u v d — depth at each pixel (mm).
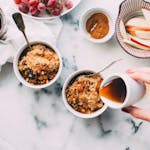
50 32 995
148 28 983
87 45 1001
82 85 946
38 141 986
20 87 994
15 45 986
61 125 986
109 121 986
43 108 990
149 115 848
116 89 854
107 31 995
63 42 1005
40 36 994
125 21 999
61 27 1002
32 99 992
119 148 983
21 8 995
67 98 952
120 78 854
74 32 1007
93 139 985
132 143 983
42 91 992
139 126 983
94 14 1001
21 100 993
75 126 985
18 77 949
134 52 977
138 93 824
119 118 986
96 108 946
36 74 950
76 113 945
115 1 1011
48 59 955
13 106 992
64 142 985
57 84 993
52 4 973
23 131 988
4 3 1002
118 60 956
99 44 1000
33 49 964
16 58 952
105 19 998
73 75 953
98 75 955
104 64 997
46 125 988
